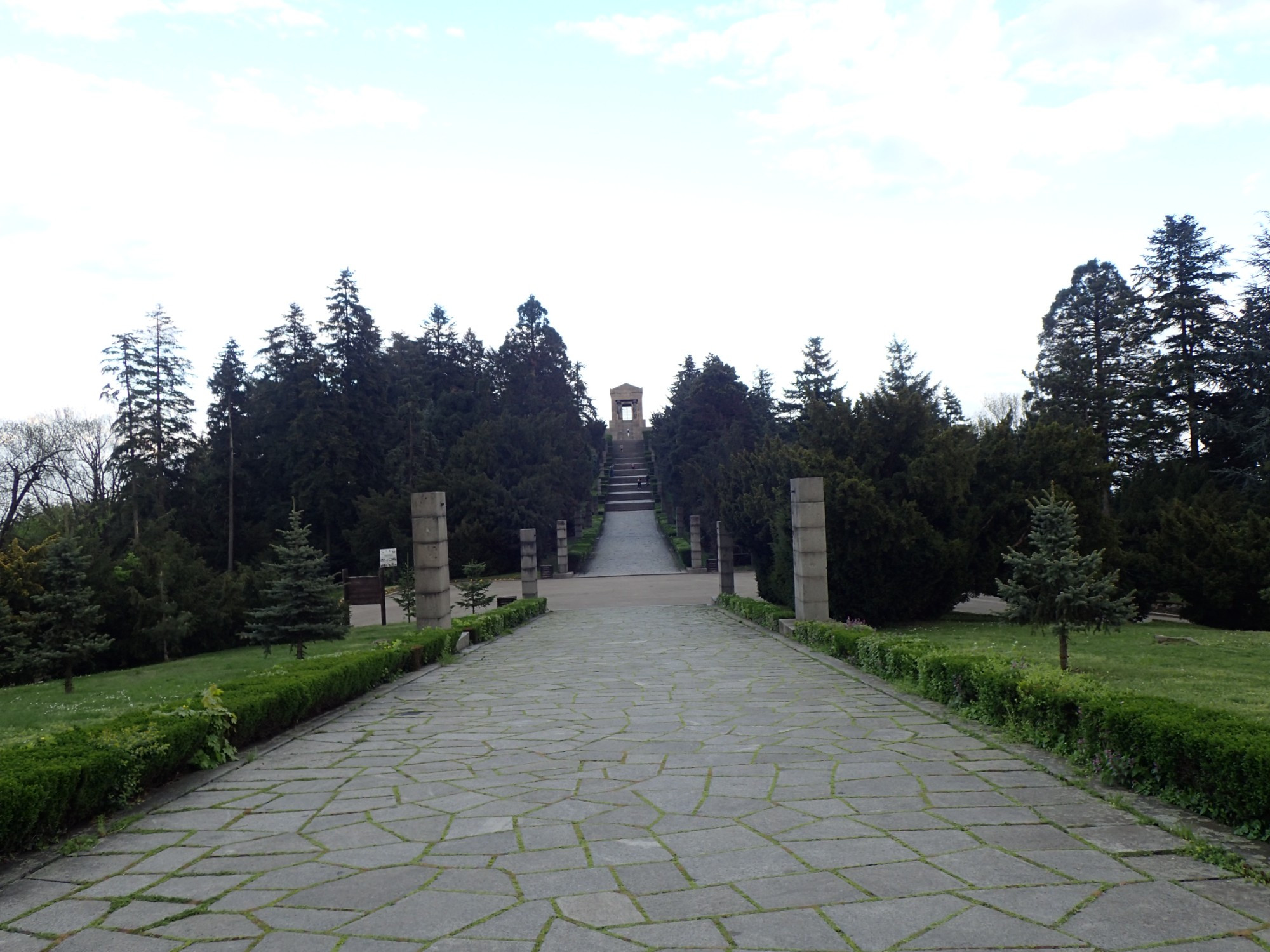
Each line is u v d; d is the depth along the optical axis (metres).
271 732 7.66
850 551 15.28
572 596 29.69
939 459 15.56
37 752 5.25
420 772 6.24
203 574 22.69
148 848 4.69
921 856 4.17
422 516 15.44
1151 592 16.66
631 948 3.26
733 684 9.93
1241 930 3.29
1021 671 6.96
